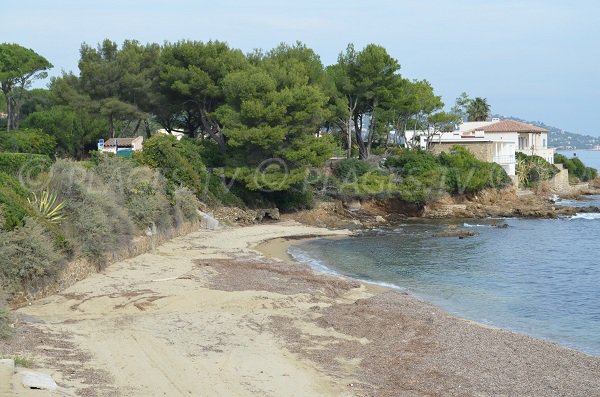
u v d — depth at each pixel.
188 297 27.27
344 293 31.72
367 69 73.00
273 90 59.75
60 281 27.34
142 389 16.58
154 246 41.84
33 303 24.88
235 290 29.61
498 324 27.72
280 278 33.81
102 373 17.45
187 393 16.62
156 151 51.56
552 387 18.92
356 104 75.94
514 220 69.25
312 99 60.34
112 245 34.25
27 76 68.25
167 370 18.33
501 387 18.75
